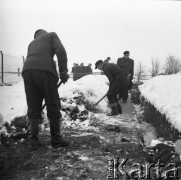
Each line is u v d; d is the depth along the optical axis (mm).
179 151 3971
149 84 10312
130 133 5977
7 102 7742
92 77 13695
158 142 4395
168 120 5289
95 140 4898
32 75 4340
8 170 3650
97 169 3654
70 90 8734
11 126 5648
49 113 4410
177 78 9406
